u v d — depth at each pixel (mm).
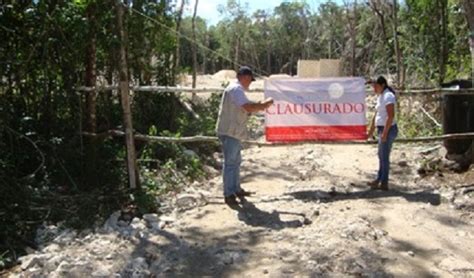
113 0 6562
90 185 6586
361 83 6961
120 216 5719
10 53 6762
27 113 7004
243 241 5125
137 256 4855
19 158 6512
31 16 6676
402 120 10273
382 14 17594
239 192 6449
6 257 4863
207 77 23188
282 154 9242
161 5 9359
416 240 5102
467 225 5477
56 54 7027
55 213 5730
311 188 6863
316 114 7000
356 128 7008
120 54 6281
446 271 4465
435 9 13148
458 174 7227
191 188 6969
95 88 6625
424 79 13094
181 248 5012
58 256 4785
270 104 5934
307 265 4574
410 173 7504
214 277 4445
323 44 39531
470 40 7590
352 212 5848
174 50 10438
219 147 9617
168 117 9688
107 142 7457
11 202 5723
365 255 4754
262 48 51188
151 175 7027
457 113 7371
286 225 5520
